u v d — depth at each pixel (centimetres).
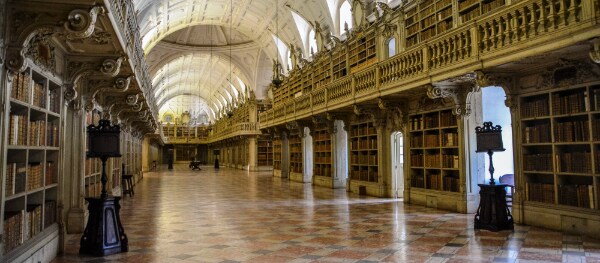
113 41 583
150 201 1356
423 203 1212
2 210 417
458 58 880
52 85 637
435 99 1155
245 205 1241
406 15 1203
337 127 1862
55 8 416
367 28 1434
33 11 419
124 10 616
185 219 973
